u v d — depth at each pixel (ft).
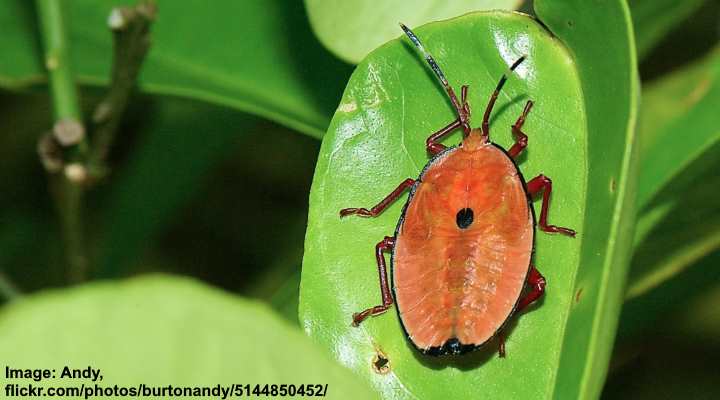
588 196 1.01
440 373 1.01
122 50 1.08
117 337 0.90
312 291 1.02
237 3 1.13
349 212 1.02
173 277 0.91
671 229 1.07
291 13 1.13
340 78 1.12
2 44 1.16
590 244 0.99
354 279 1.02
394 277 1.03
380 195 1.02
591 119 1.01
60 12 1.09
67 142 1.09
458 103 1.03
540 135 1.02
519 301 1.02
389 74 1.03
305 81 1.12
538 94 1.02
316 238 1.02
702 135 1.09
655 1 1.07
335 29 1.04
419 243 1.04
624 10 0.98
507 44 1.02
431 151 1.03
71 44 1.14
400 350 1.01
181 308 0.90
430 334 1.02
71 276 1.13
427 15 1.04
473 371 1.01
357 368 1.01
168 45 1.12
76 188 1.10
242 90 1.12
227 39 1.13
